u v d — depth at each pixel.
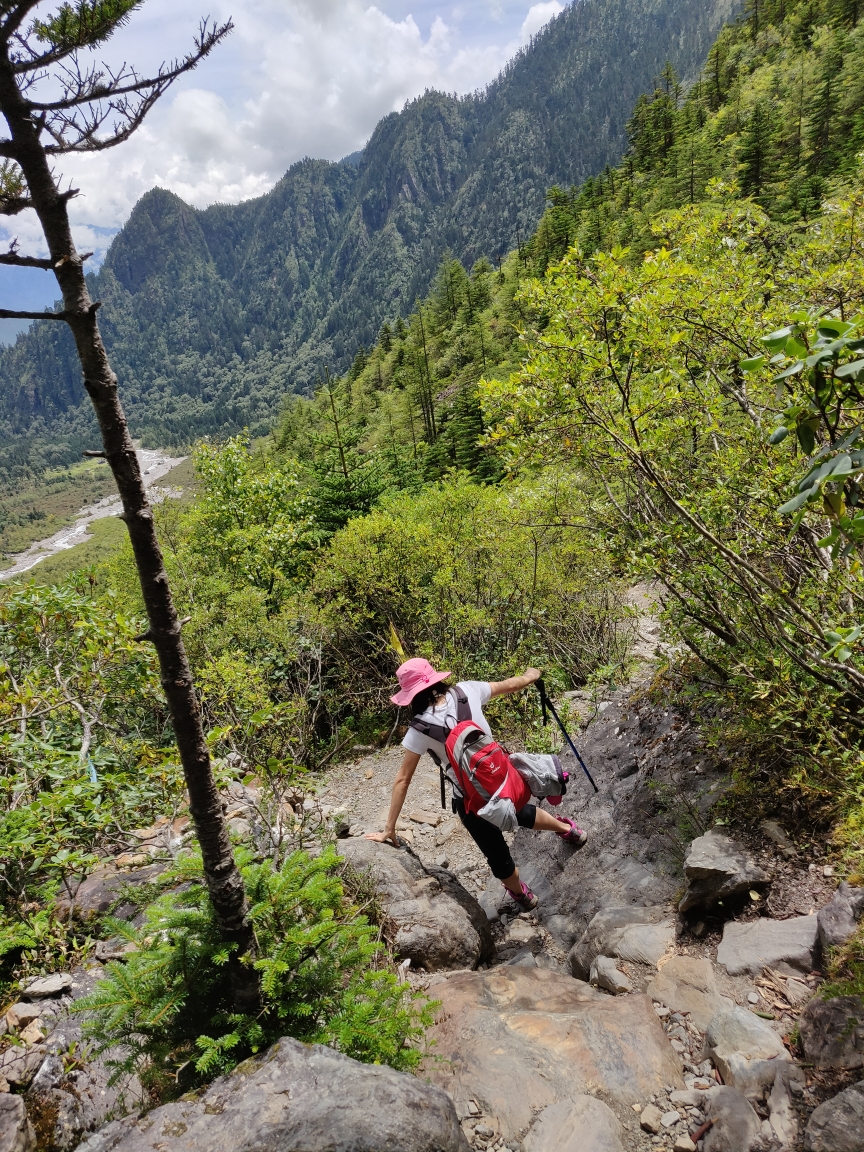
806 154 58.50
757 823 3.06
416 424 72.44
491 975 2.97
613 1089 2.09
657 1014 2.41
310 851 3.97
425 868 3.82
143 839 4.12
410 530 8.30
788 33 95.06
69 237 1.60
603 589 7.34
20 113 1.49
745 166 52.59
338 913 3.20
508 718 6.71
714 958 2.61
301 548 12.96
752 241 4.25
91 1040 2.38
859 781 2.62
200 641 8.29
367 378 106.62
